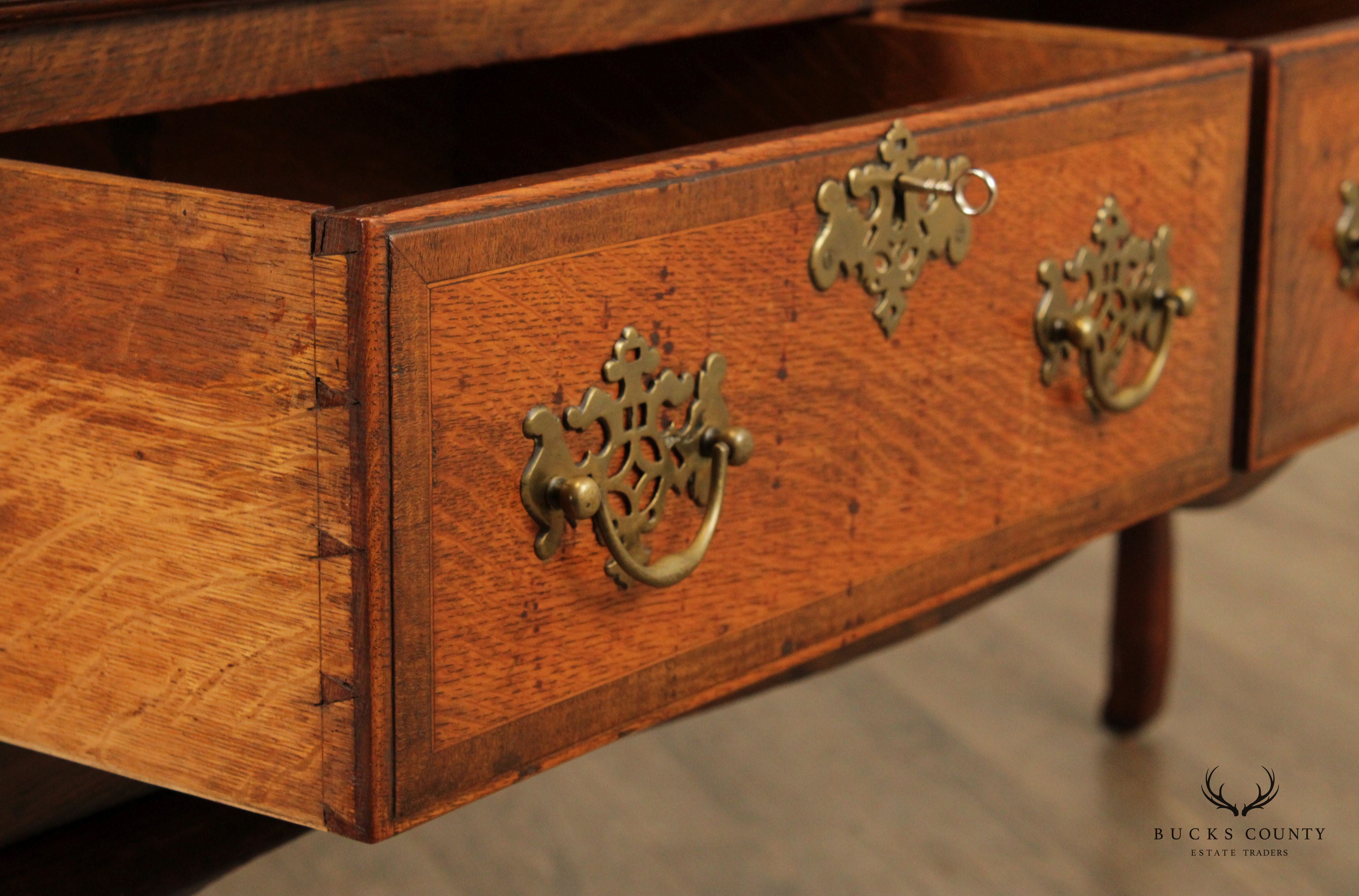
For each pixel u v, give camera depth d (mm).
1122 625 1752
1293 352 964
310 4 748
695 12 921
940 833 1630
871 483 750
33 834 742
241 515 581
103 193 574
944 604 864
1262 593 2158
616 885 1543
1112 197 829
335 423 551
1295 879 1550
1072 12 1446
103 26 671
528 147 1109
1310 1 1290
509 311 581
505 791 1713
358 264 533
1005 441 812
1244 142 896
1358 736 1806
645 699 675
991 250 775
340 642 570
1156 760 1759
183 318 571
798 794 1701
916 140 726
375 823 580
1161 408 897
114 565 615
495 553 599
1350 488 2506
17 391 616
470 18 816
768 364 688
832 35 1061
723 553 694
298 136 1022
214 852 771
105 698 633
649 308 634
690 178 639
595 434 629
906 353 748
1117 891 1530
